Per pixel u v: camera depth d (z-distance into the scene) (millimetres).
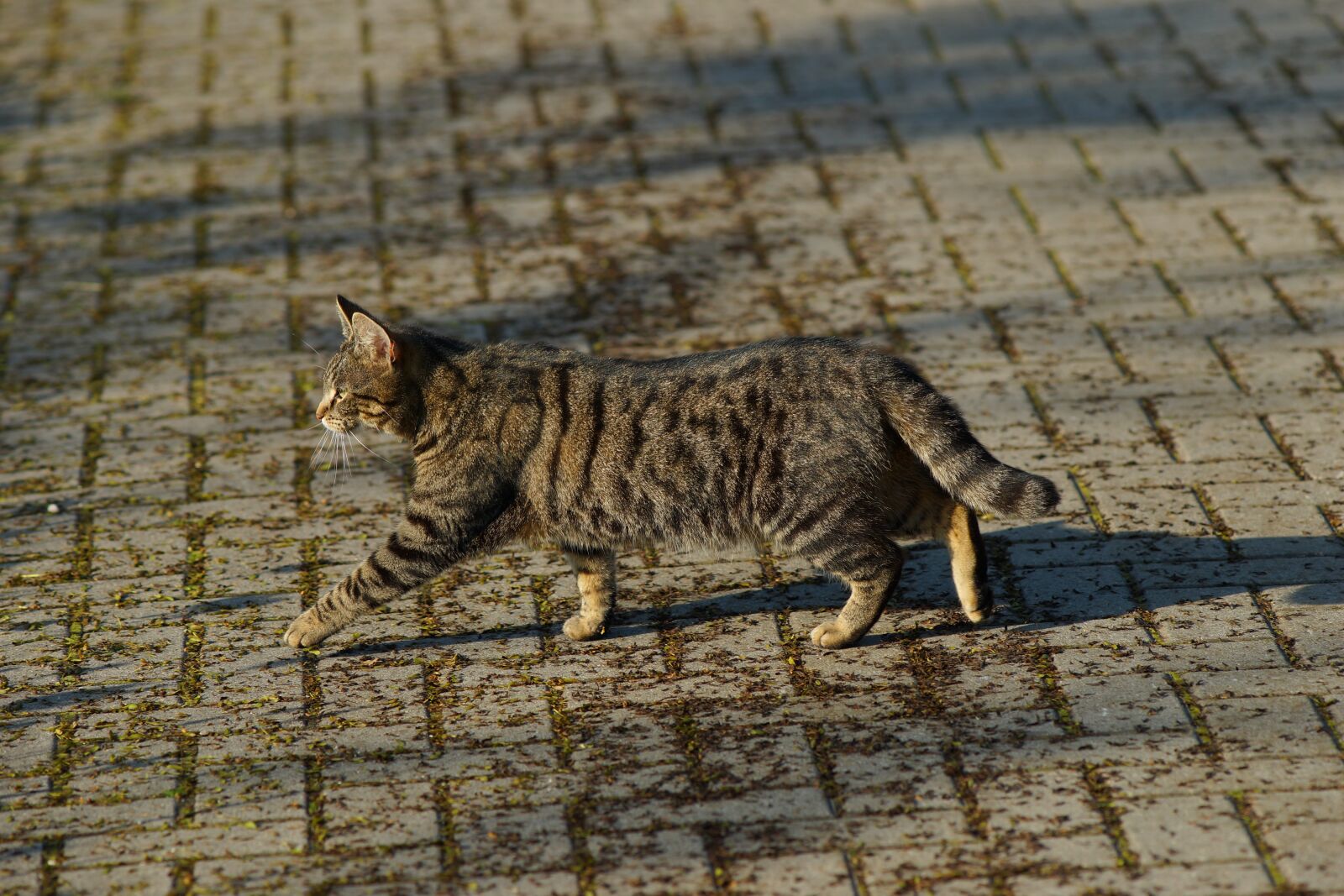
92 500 10711
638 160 15664
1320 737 7859
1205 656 8625
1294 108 16016
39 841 7477
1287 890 6801
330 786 7852
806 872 7086
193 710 8562
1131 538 9852
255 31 19250
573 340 12508
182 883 7152
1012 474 8438
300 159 15906
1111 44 17828
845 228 14227
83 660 9039
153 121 16859
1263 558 9547
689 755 8016
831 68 17516
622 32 18797
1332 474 10375
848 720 8266
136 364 12461
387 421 9172
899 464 8805
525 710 8477
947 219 14266
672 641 9133
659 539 8922
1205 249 13508
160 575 9883
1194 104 16219
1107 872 6980
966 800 7527
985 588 8969
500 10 19594
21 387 12133
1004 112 16266
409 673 8875
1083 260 13438
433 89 17391
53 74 18125
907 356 12109
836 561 8695
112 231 14641
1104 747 7879
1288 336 12125
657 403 8758
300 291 13500
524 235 14336
